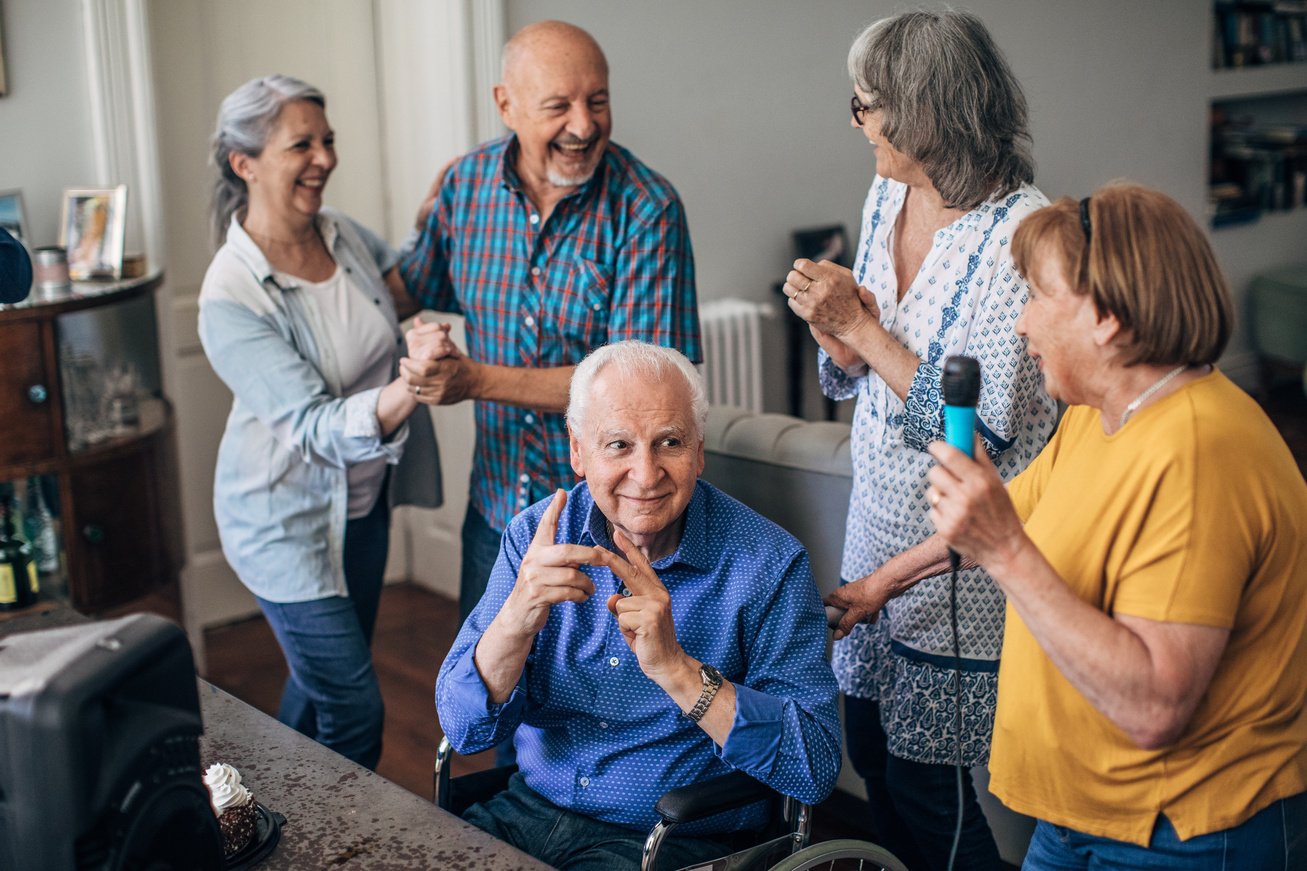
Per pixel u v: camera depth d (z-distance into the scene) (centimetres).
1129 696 132
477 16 380
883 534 216
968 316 198
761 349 475
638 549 180
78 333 347
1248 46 621
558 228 251
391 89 407
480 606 188
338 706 258
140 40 339
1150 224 133
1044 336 141
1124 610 136
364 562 267
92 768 114
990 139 191
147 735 119
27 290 220
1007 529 133
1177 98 584
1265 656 138
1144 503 136
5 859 118
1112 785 144
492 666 172
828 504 264
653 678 166
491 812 190
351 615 258
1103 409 144
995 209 196
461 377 232
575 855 180
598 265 249
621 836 181
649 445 172
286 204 248
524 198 251
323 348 253
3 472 301
